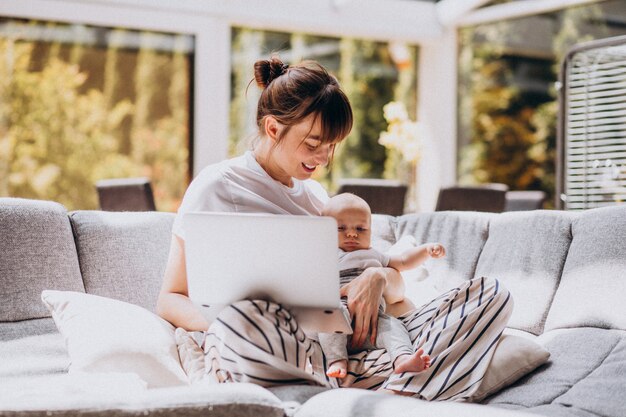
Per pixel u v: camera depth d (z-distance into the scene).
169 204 5.41
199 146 5.43
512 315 2.43
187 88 5.44
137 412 1.46
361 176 6.21
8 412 1.43
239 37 5.68
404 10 6.14
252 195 2.11
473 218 2.77
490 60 6.13
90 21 5.07
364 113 6.21
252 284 1.77
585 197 4.25
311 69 2.09
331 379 1.96
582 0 5.43
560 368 2.03
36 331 2.29
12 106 4.96
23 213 2.41
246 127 5.68
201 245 1.75
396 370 1.88
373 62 6.25
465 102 6.31
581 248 2.38
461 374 1.94
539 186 5.85
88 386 1.71
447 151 6.35
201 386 1.57
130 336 1.98
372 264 2.16
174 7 5.29
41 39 5.00
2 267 2.33
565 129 4.13
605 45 3.88
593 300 2.24
